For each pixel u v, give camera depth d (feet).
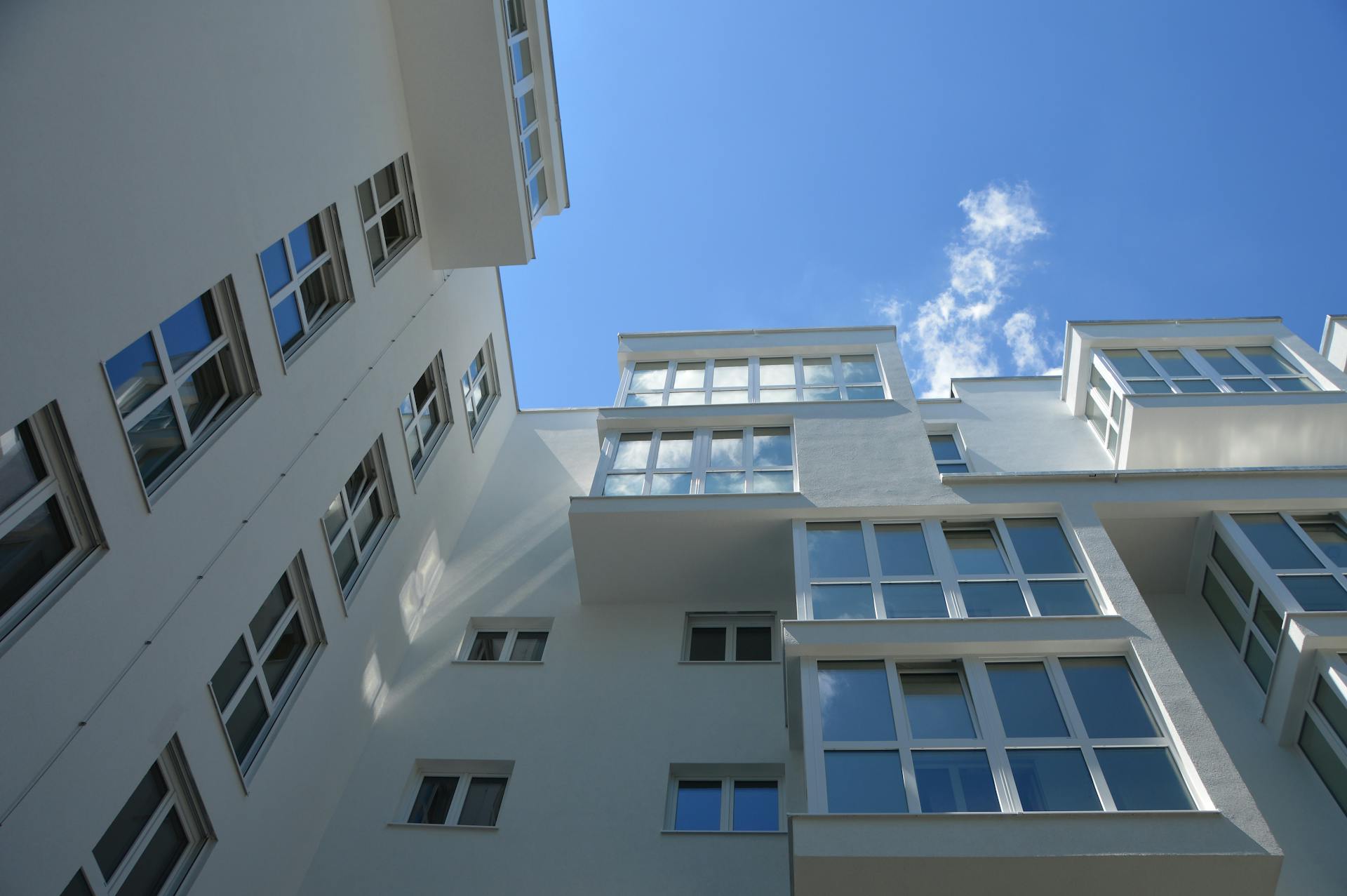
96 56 31.22
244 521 38.73
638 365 66.39
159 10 34.55
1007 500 48.93
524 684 52.06
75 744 28.76
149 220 33.19
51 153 28.96
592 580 55.57
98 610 30.22
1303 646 41.88
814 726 37.83
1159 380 65.51
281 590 43.68
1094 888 32.17
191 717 34.76
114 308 31.22
